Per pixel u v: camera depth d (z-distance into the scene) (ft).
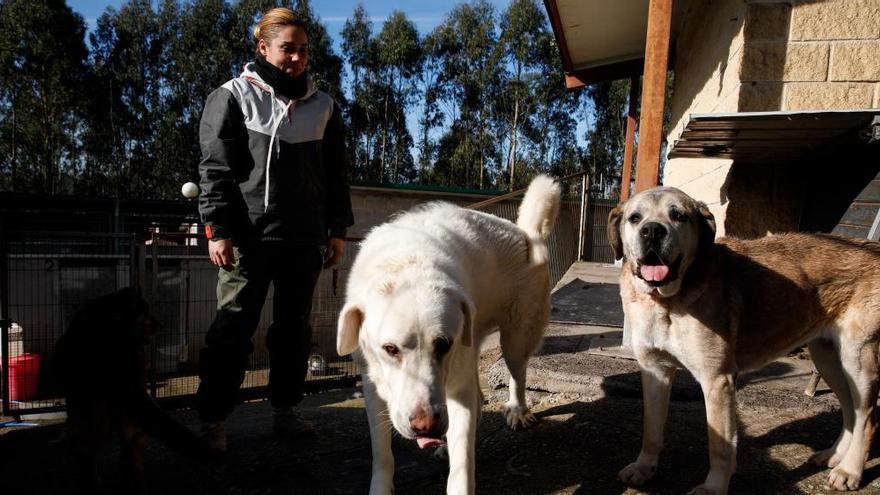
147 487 9.91
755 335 9.21
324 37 124.77
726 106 17.19
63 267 29.78
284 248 10.93
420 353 7.61
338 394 19.88
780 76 15.35
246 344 11.00
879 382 9.21
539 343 12.46
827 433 10.85
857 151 13.89
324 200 11.57
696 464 10.05
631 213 9.00
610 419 11.99
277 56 10.44
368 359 8.55
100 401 9.61
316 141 11.13
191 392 26.66
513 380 12.21
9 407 19.61
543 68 127.24
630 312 9.48
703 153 16.37
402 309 7.68
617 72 38.88
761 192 17.04
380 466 8.80
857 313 9.29
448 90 137.08
